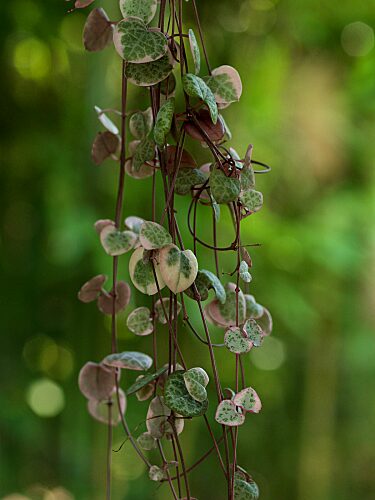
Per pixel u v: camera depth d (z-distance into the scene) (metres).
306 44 1.36
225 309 0.62
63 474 1.30
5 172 1.25
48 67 1.23
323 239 1.32
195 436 1.36
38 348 1.34
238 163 0.60
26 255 1.27
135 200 1.17
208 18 1.26
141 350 1.26
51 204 1.17
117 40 0.58
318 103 1.36
